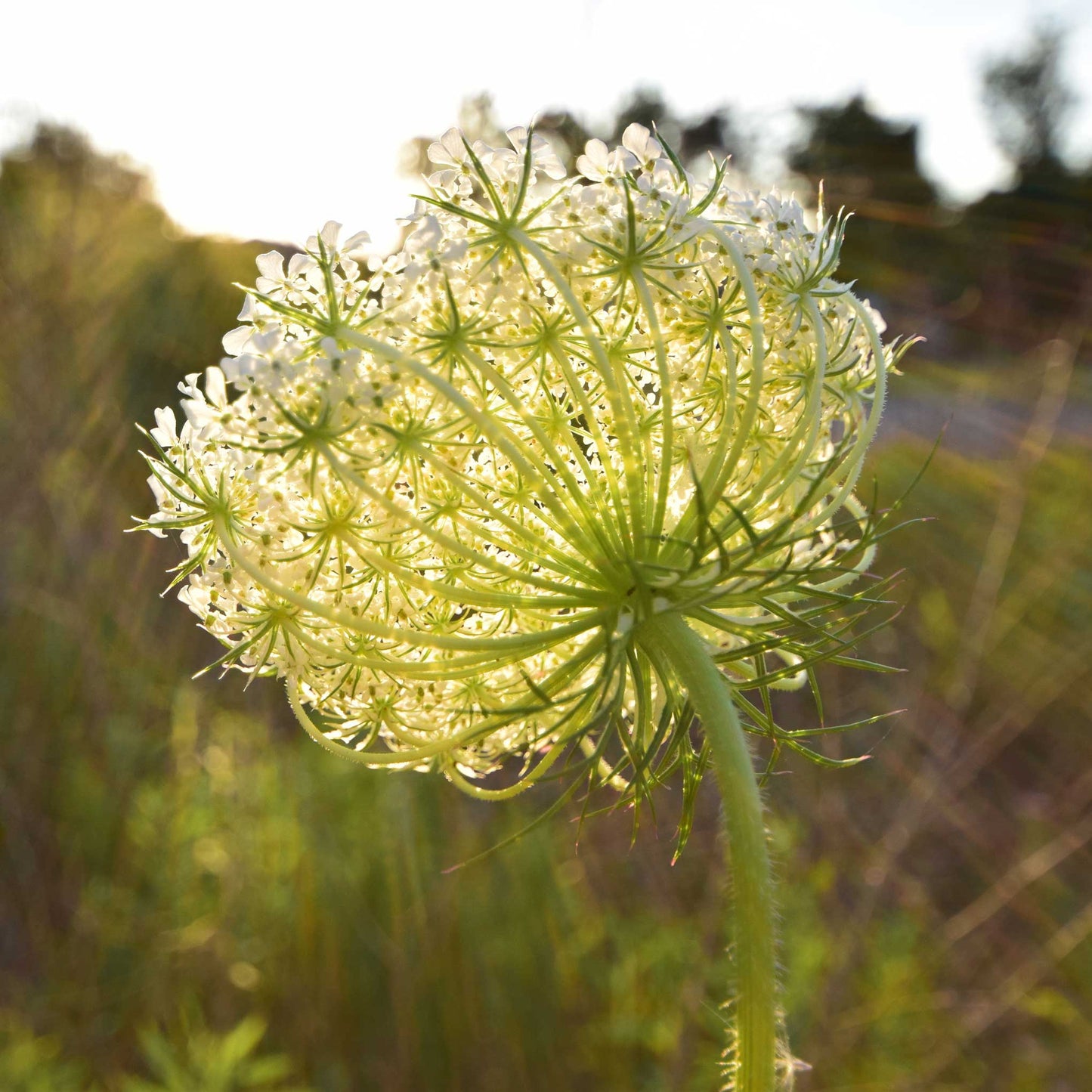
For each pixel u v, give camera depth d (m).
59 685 5.91
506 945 5.36
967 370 9.02
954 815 6.34
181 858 5.34
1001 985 5.86
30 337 6.52
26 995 5.15
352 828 5.73
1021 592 7.25
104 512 6.65
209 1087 4.26
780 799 6.52
